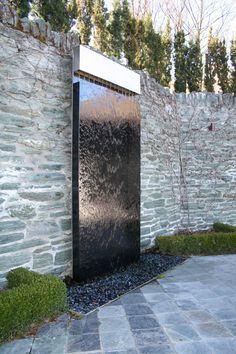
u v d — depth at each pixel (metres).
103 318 2.57
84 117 3.42
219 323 2.47
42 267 3.21
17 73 3.00
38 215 3.18
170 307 2.79
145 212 4.77
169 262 4.29
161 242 4.79
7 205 2.90
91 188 3.52
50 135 3.30
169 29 6.63
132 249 4.23
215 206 6.14
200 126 6.04
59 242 3.38
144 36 5.96
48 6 4.36
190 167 5.95
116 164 3.94
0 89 2.85
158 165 5.14
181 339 2.22
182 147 5.91
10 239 2.93
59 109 3.40
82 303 2.87
